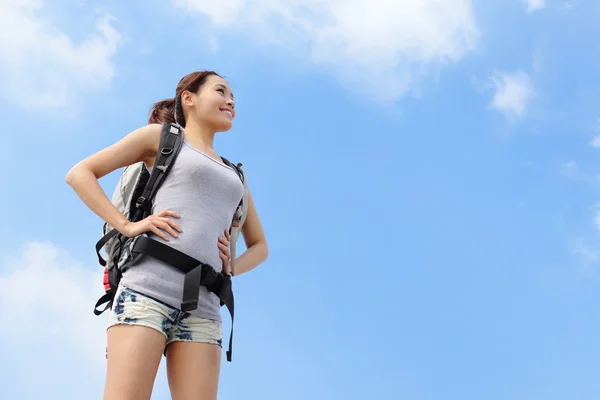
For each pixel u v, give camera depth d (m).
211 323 2.93
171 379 2.86
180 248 2.86
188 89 3.34
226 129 3.33
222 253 3.02
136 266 2.84
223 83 3.36
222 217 3.04
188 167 2.99
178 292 2.81
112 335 2.74
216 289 2.95
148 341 2.71
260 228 3.55
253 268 3.45
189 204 2.95
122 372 2.65
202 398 2.82
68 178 2.96
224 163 3.25
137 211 3.02
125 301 2.76
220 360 2.96
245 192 3.33
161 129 3.10
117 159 3.02
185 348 2.85
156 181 2.99
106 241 3.00
